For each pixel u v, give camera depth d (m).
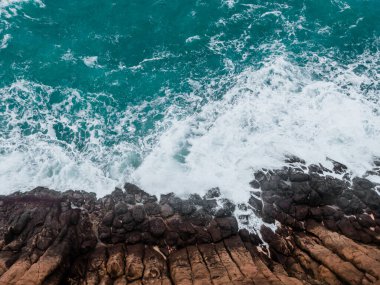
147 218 15.72
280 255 14.99
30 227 14.94
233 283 12.20
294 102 21.09
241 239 15.35
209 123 20.42
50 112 20.80
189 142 19.52
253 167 17.94
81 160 18.73
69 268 14.10
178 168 18.28
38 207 15.74
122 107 21.47
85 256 14.67
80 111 21.05
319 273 13.51
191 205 16.30
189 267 13.84
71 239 14.74
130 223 15.50
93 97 21.78
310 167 17.72
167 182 17.50
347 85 22.05
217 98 21.72
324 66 23.19
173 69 23.41
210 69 23.38
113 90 22.20
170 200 16.50
